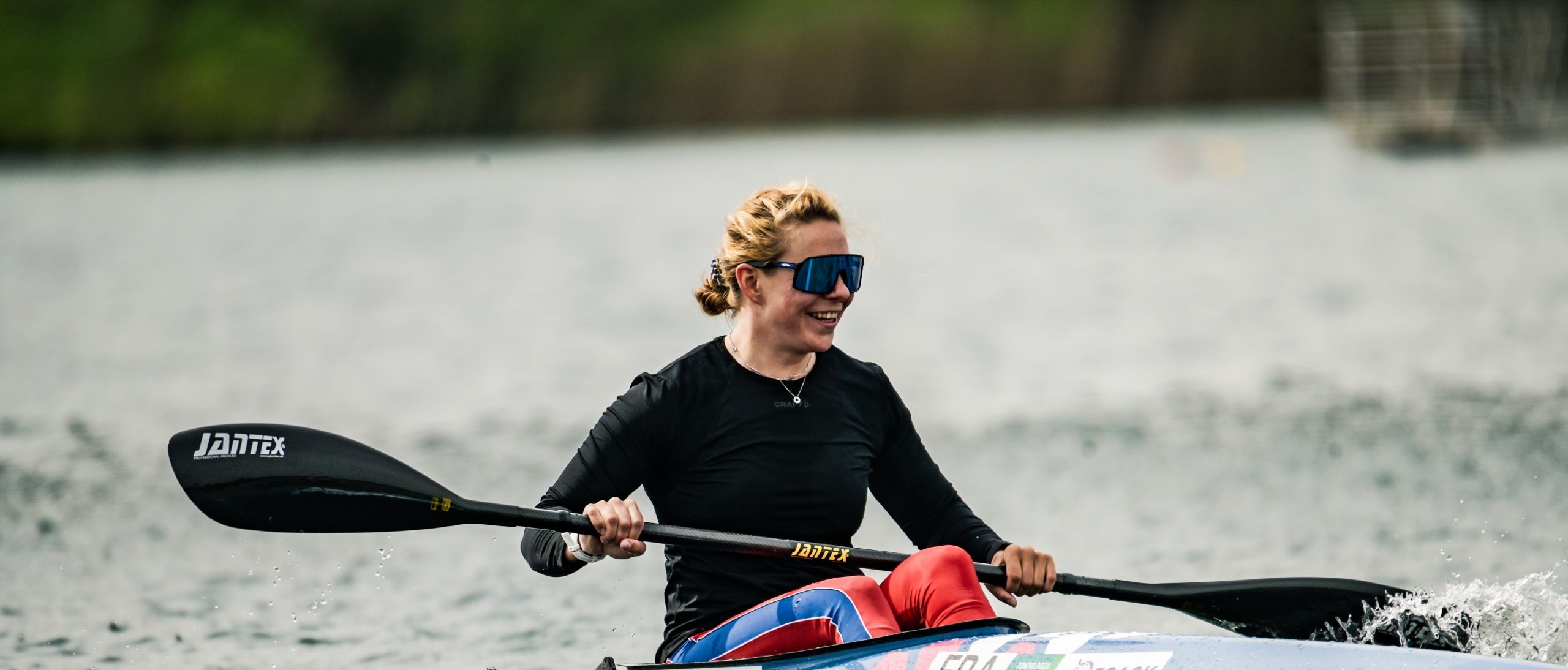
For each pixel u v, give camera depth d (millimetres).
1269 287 66688
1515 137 140750
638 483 16438
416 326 64125
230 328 64938
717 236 100562
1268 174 129250
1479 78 138125
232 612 25562
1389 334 52219
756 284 16156
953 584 15680
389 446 39438
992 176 139375
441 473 35906
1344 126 154125
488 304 71188
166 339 61750
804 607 15797
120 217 126250
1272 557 27469
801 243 15930
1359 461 34406
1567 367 44250
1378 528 28969
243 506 17562
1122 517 30797
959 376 48438
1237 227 93375
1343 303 60344
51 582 27453
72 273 88875
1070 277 74250
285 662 23016
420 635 24297
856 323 61844
